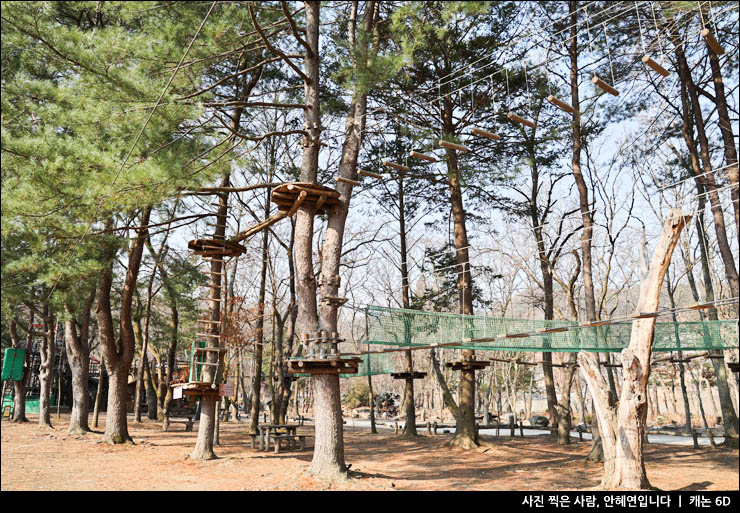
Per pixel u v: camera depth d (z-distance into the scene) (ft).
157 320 77.71
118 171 25.58
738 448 50.55
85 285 33.94
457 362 52.01
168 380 79.30
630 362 30.27
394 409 141.08
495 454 48.08
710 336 35.78
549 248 65.00
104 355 49.39
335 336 31.32
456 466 40.83
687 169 57.47
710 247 72.23
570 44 48.75
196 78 31.65
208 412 41.16
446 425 93.81
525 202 63.00
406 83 51.98
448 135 38.19
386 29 42.75
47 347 66.85
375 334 32.04
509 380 130.82
